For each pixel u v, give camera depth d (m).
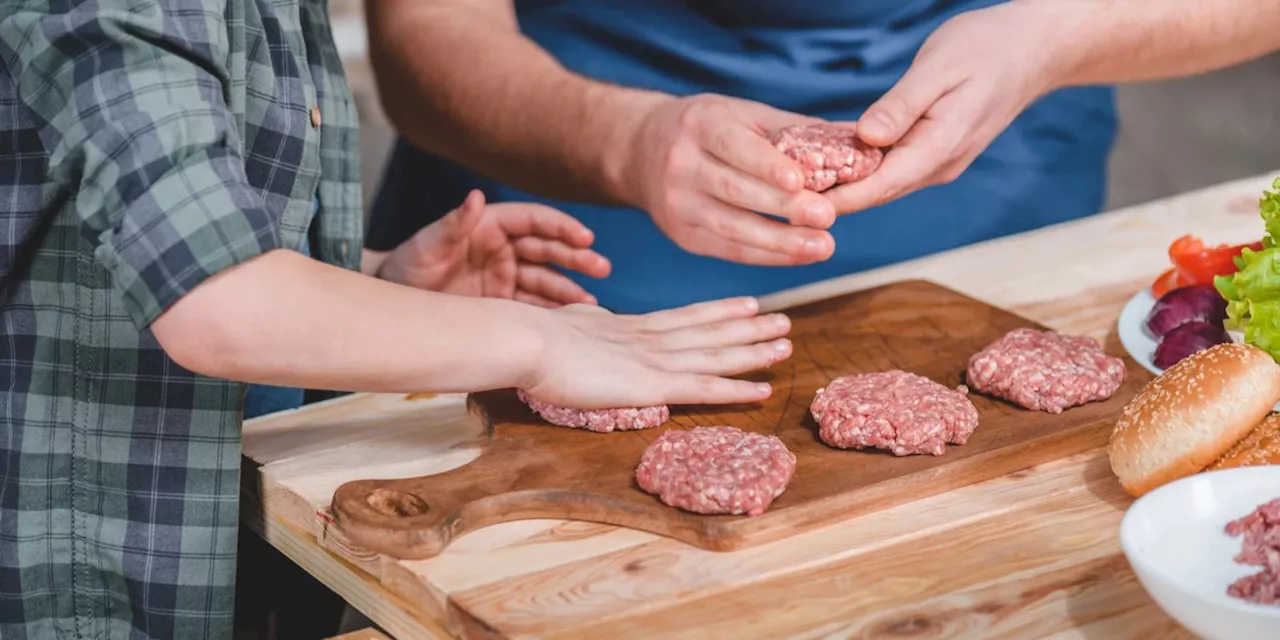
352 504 1.28
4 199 1.35
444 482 1.33
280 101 1.48
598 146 1.94
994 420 1.47
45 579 1.44
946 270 1.99
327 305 1.26
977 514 1.31
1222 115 5.72
